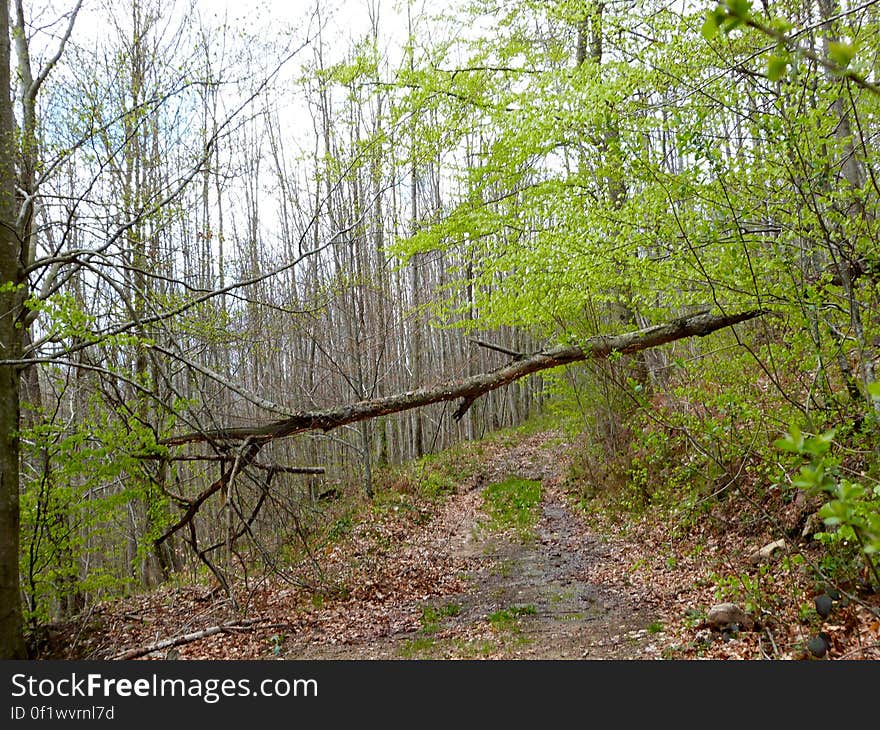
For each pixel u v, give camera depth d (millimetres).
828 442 1531
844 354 4590
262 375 14852
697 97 4449
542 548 9844
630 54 5027
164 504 7883
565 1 6176
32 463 7930
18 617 6633
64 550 7465
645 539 8555
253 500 10648
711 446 6469
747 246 4477
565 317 8258
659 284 5234
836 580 4828
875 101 4277
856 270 4477
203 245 10828
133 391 8609
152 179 8320
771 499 6789
